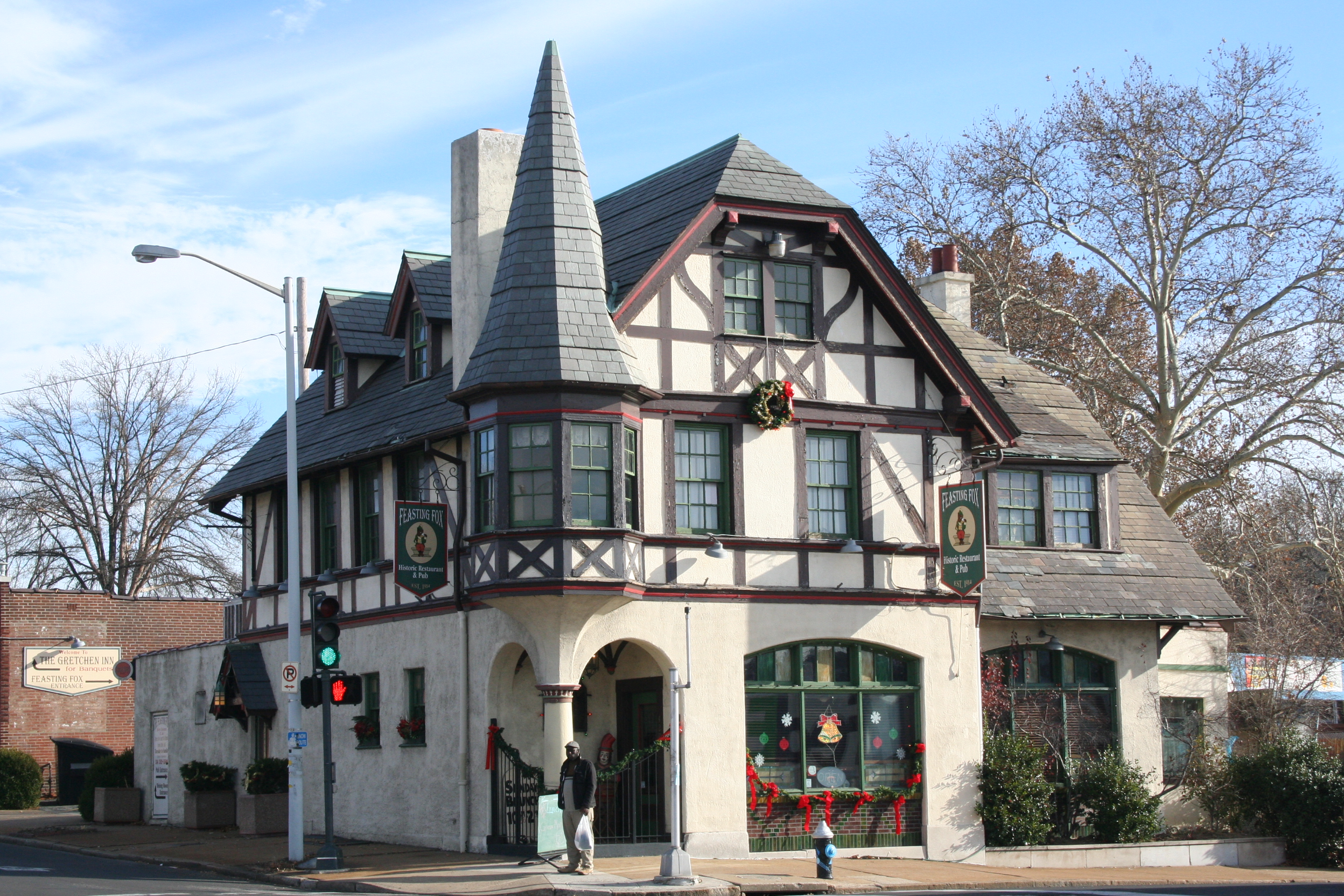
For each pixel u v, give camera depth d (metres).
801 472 22.23
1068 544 26.83
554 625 19.78
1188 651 27.34
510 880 18.19
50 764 38.88
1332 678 29.17
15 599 39.03
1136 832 24.36
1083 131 36.16
